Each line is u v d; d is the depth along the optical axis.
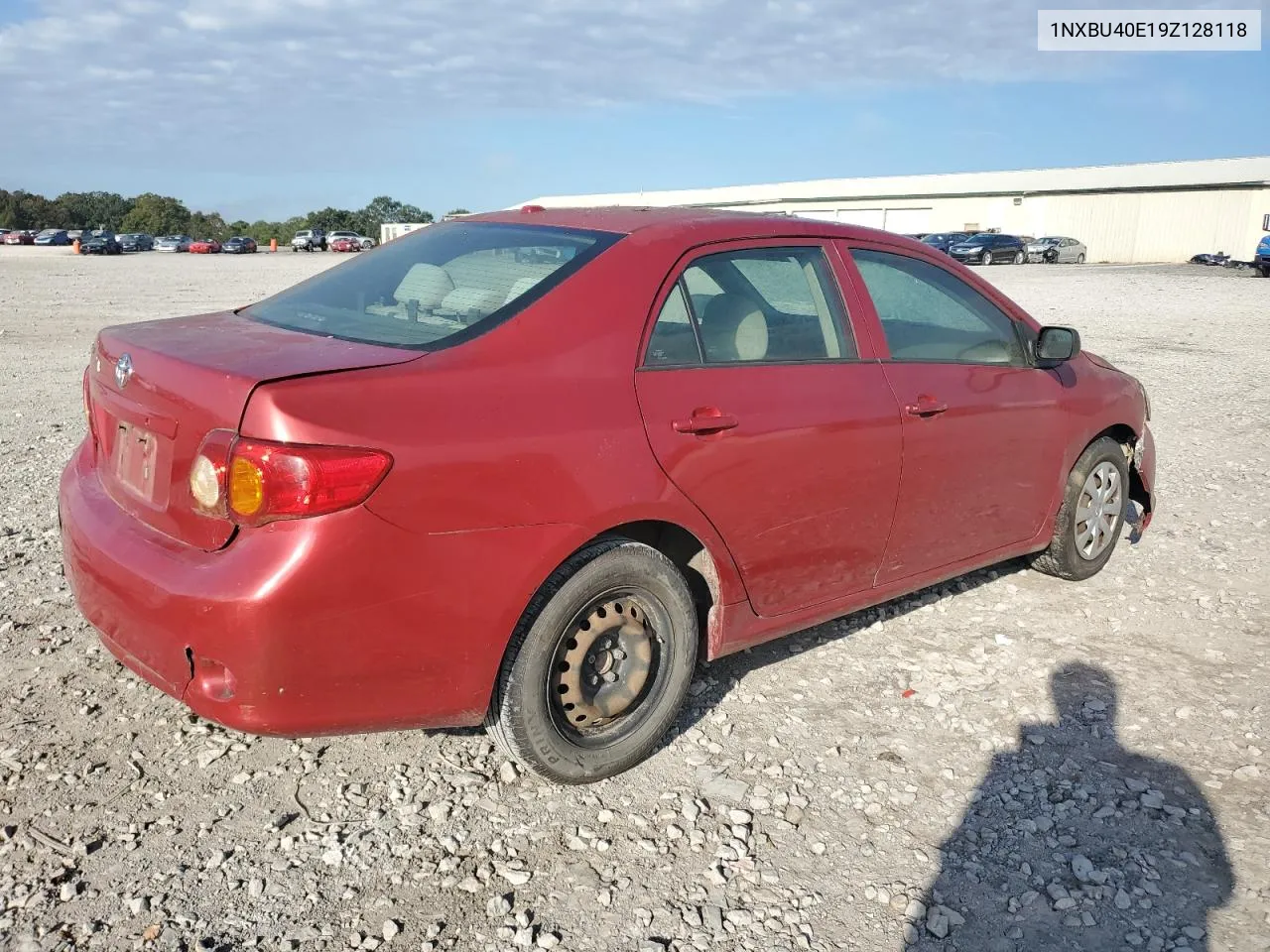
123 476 3.15
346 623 2.67
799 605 3.78
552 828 3.03
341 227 112.19
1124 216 54.03
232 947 2.51
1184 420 9.56
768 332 3.62
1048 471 4.71
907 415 3.91
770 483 3.48
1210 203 50.97
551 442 2.93
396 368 2.79
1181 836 3.06
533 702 3.04
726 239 3.60
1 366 11.75
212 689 2.71
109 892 2.69
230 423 2.64
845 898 2.77
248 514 2.59
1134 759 3.49
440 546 2.76
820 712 3.76
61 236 68.31
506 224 3.79
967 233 48.75
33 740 3.37
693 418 3.26
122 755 3.32
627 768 3.33
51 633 4.16
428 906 2.68
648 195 74.00
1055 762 3.46
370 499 2.64
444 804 3.12
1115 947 2.61
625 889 2.78
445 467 2.74
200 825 2.98
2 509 5.88
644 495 3.12
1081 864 2.92
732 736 3.57
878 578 4.05
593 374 3.10
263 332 3.24
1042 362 4.68
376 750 3.42
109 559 2.89
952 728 3.67
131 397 3.05
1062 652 4.32
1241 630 4.58
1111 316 20.34
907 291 4.18
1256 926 2.69
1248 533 5.99
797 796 3.22
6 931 2.53
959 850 2.99
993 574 5.24
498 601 2.88
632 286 3.29
